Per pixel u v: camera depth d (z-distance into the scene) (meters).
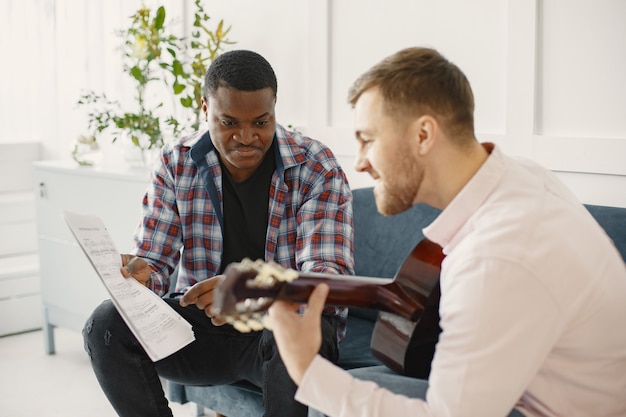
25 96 4.36
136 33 3.19
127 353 1.95
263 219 2.18
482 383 1.22
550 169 2.33
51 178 3.35
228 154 2.07
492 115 2.48
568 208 1.36
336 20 2.87
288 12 3.04
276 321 1.36
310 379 1.34
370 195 2.51
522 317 1.22
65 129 4.23
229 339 2.07
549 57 2.32
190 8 3.42
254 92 2.01
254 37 3.17
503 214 1.31
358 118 1.40
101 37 3.94
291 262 2.17
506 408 1.24
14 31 4.32
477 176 1.36
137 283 1.90
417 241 2.32
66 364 3.33
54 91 4.26
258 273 1.31
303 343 1.35
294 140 2.19
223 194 2.19
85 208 3.21
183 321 1.89
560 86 2.31
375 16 2.76
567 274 1.25
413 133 1.36
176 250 2.21
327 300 1.49
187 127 3.41
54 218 3.35
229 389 2.20
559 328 1.25
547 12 2.31
